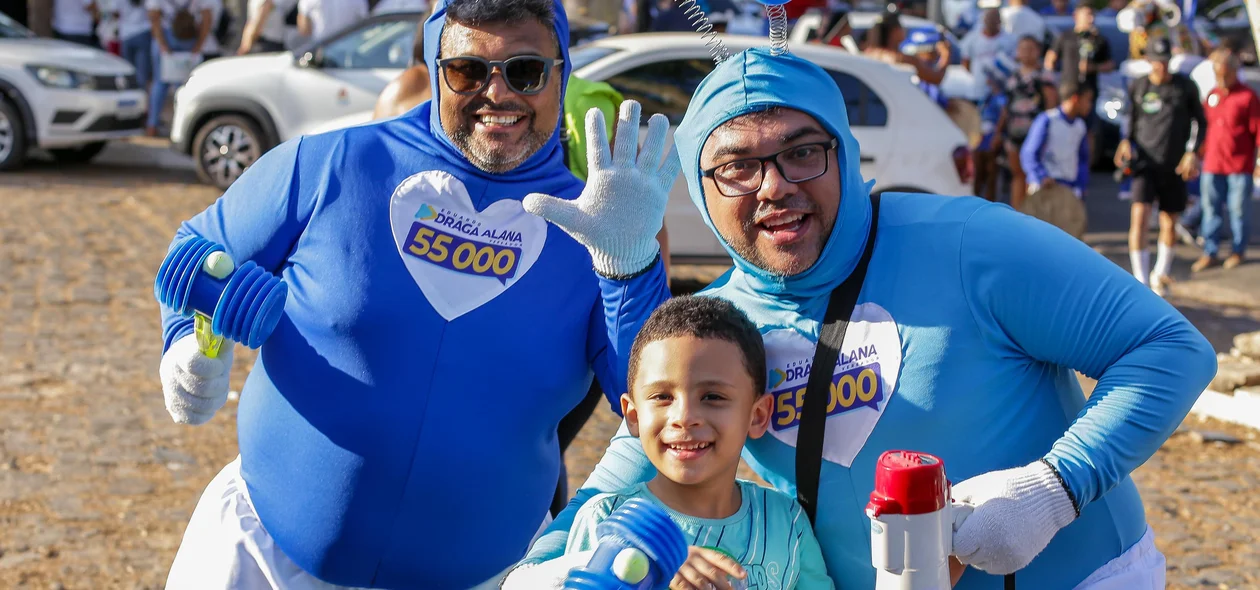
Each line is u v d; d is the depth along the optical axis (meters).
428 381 2.67
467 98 2.66
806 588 2.33
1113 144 14.95
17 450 5.62
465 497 2.71
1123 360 2.17
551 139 2.85
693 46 8.71
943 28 14.21
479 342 2.68
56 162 13.59
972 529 2.03
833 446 2.29
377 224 2.70
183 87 12.14
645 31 13.18
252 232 2.77
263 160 2.84
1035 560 2.25
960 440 2.22
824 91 2.23
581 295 2.75
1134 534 2.36
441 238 2.70
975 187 11.76
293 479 2.73
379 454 2.67
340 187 2.74
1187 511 5.47
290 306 2.73
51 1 15.86
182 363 2.58
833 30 12.66
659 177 2.54
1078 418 2.18
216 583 2.77
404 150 2.77
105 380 6.67
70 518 4.95
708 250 8.66
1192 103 9.48
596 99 4.01
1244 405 6.59
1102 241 11.58
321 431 2.70
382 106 4.34
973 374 2.22
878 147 9.02
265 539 2.78
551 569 1.92
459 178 2.73
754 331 2.28
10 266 8.95
